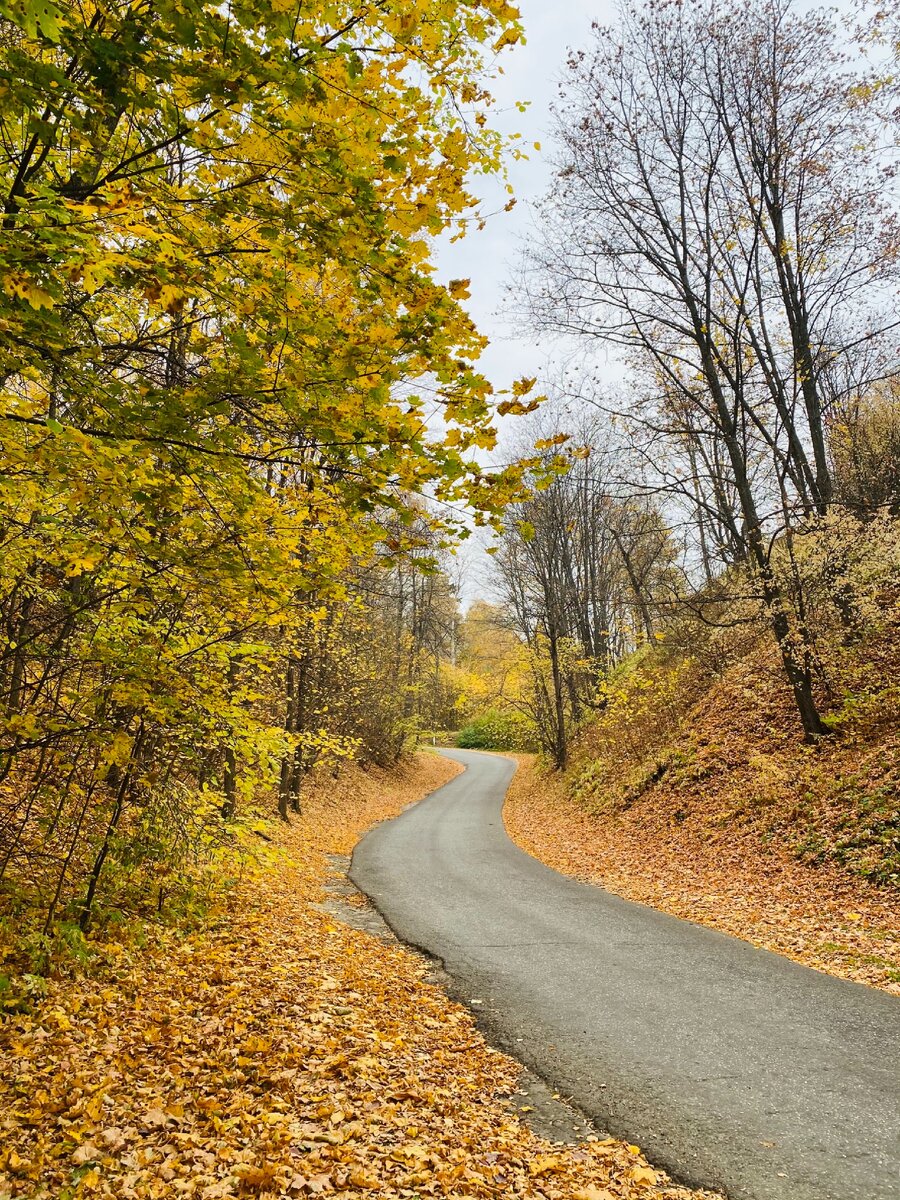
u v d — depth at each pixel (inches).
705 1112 158.7
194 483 140.8
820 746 464.8
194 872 317.7
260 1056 173.0
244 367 113.0
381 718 1128.2
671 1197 128.7
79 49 86.0
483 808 886.4
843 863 347.9
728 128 518.9
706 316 551.2
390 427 119.8
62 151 123.6
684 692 743.1
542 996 237.8
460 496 133.1
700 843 455.2
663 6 498.0
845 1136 146.2
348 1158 132.9
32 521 166.9
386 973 259.3
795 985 238.2
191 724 223.6
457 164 111.6
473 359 121.5
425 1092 165.8
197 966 232.1
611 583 1272.1
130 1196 116.7
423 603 1438.2
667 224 534.0
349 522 150.7
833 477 765.3
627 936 309.0
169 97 96.2
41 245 90.8
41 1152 125.0
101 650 185.8
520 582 1133.1
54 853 256.7
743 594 534.9
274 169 104.5
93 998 191.8
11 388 161.0
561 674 1119.0
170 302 108.7
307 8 95.6
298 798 646.5
